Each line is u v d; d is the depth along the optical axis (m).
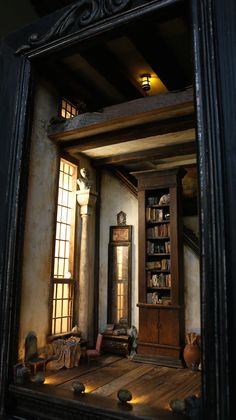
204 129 2.47
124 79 4.86
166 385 3.84
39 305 4.45
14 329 3.32
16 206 3.47
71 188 5.67
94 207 5.88
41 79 4.79
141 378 4.12
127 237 5.96
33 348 4.19
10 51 3.94
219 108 2.46
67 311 5.26
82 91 5.11
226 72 2.49
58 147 5.07
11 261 3.37
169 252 5.35
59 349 4.52
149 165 6.19
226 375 2.05
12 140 3.63
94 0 3.41
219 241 2.26
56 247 5.18
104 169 6.28
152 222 5.53
